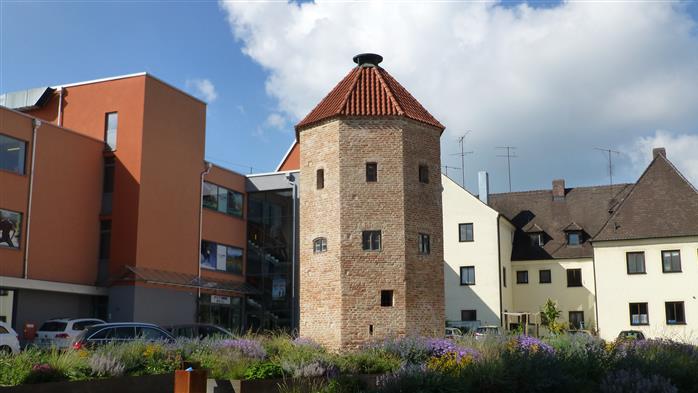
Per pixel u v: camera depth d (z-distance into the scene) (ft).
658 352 60.44
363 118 95.61
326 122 97.04
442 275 97.19
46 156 107.96
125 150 117.91
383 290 91.45
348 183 93.97
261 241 144.36
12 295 101.24
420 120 97.91
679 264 148.56
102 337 76.54
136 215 115.24
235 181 143.95
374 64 104.88
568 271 173.88
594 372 52.49
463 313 165.37
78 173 113.80
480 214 168.14
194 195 130.00
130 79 119.85
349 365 63.31
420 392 45.06
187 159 128.57
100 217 116.98
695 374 53.72
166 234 121.60
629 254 152.97
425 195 97.04
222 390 55.42
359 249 92.27
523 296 176.76
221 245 137.80
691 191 154.92
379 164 94.48
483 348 66.85
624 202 159.02
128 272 112.98
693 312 145.38
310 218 97.04
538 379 47.80
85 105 122.31
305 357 63.46
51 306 107.24
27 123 105.29
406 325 90.89
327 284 92.79
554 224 184.24
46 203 107.24
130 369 60.29
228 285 136.36
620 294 151.84
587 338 76.89
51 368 53.42
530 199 193.47
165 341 71.87
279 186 143.95
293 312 136.56
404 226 93.20
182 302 123.95
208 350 67.31
